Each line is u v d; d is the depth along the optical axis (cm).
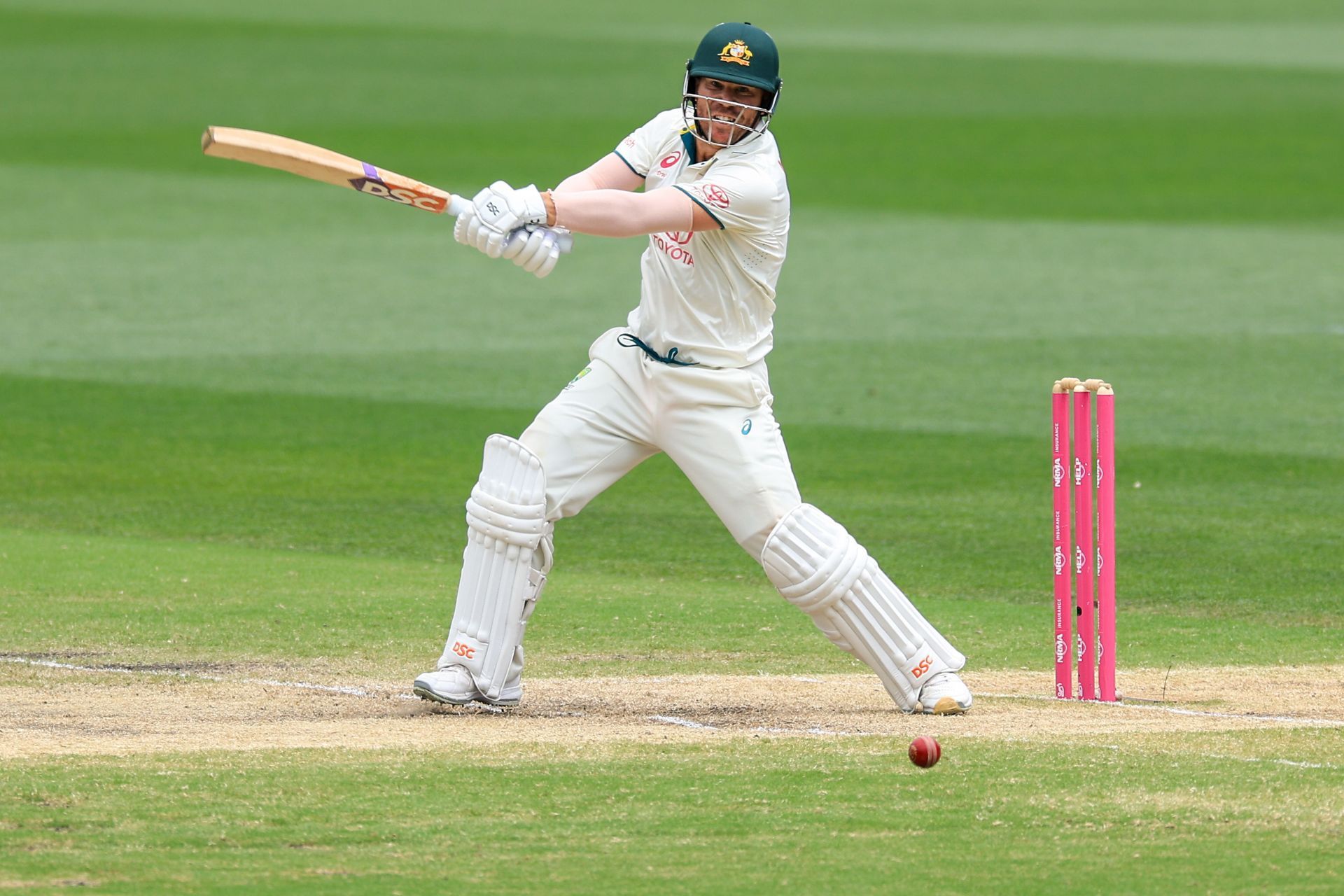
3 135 12144
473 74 14738
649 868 1816
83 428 5441
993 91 14425
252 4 18625
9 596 3400
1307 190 10775
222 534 4175
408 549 4047
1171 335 7031
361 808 2005
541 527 2558
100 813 1977
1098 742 2336
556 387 6072
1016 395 5997
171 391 5978
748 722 2497
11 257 8562
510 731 2416
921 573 3819
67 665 2856
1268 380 6203
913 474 4903
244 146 2370
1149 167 11550
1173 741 2345
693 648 3088
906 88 14612
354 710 2566
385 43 16225
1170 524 4291
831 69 15475
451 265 8562
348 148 11600
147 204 10081
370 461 5047
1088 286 8081
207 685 2734
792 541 2523
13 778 2109
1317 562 3888
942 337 6994
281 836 1905
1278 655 3034
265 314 7375
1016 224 9788
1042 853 1864
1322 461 5022
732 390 2533
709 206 2461
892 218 9950
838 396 5991
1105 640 2655
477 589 2567
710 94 2503
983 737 2366
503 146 11769
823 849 1875
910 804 2030
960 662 2583
